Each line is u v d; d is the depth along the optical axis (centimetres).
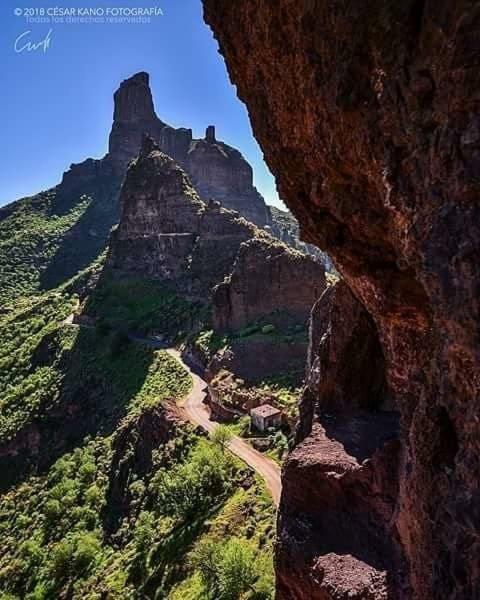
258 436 6412
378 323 1830
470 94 855
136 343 11162
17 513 8100
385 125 1110
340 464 1930
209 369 8694
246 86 1842
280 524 2034
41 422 10331
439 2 915
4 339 14825
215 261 12450
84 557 5925
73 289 16225
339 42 1194
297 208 1841
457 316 878
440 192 938
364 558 1667
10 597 6025
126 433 7862
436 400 1221
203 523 4900
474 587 1002
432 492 1231
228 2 1664
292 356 8100
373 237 1491
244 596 3647
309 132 1529
